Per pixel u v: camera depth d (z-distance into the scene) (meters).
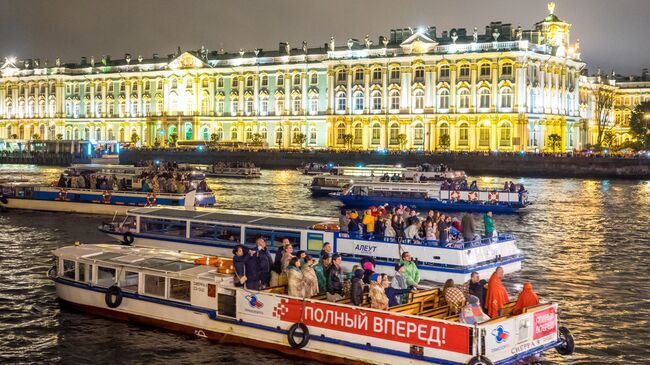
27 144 143.38
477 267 28.22
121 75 150.00
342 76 128.50
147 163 98.62
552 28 130.62
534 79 118.12
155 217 33.25
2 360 20.34
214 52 146.12
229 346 20.77
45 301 25.78
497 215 54.28
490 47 116.19
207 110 142.75
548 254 36.59
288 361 19.61
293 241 29.94
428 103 121.00
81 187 53.12
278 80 135.75
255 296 20.38
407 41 122.12
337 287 20.05
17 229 43.66
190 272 21.78
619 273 31.70
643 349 21.31
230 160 126.62
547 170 102.69
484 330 17.02
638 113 132.00
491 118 116.06
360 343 18.72
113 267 23.00
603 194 72.44
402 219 29.61
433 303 19.83
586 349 21.27
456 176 67.19
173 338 21.48
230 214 32.41
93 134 154.75
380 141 125.25
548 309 18.33
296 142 131.62
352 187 61.31
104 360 20.16
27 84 162.12
